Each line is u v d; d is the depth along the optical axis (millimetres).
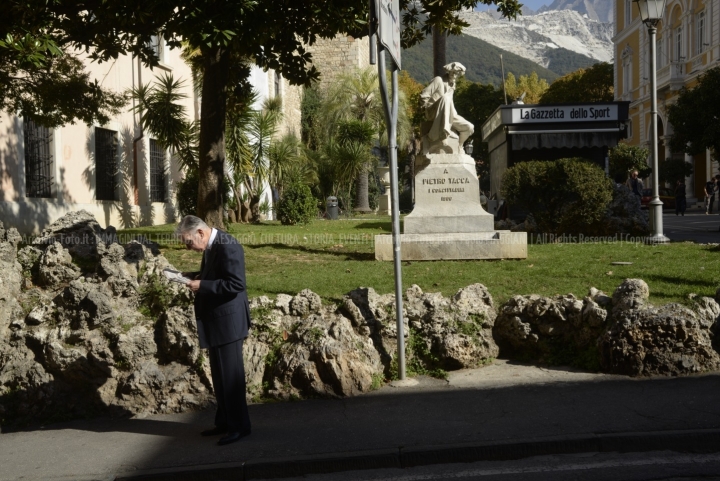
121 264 7441
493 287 8672
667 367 6262
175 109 19594
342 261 11508
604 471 4488
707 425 4992
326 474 4727
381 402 5953
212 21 9945
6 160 15781
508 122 21016
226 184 22281
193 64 19109
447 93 12516
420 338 6777
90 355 6273
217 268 5207
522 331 6875
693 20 50125
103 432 5715
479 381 6355
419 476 4578
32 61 9453
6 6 9562
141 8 10109
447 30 14820
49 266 7625
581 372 6496
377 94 39531
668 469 4477
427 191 12281
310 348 6293
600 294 6938
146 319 6762
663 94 53688
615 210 16094
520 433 5016
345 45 45594
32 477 4770
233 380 5215
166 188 24594
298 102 41562
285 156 26953
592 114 20906
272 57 12555
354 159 34312
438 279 9273
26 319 6777
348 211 35406
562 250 12531
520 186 15000
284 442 5125
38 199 16875
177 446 5230
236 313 5219
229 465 4738
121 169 21219
